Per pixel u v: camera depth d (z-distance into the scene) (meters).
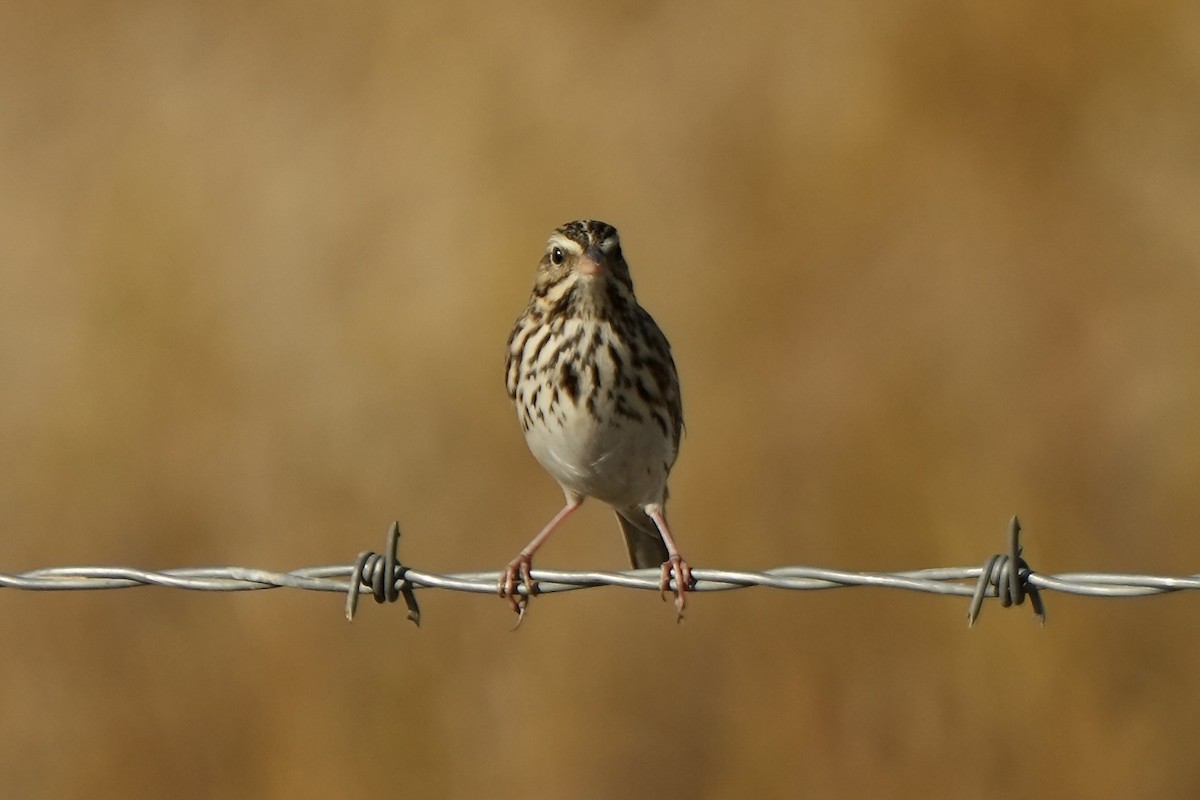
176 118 18.94
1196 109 16.92
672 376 10.09
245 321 16.33
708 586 8.30
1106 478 13.66
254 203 17.64
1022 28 17.30
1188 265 15.72
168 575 8.44
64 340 16.08
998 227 16.39
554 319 9.88
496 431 15.06
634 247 16.61
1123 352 14.88
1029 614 12.21
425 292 16.28
